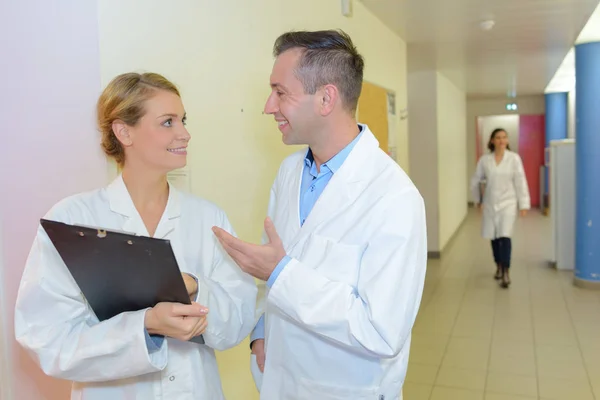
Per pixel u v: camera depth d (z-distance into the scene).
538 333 3.80
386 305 1.08
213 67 1.92
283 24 2.46
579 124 4.94
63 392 1.64
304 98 1.21
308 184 1.37
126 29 1.53
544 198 11.17
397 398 1.29
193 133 1.80
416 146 6.86
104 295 1.09
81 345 1.06
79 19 1.45
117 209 1.22
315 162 1.38
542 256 6.61
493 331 3.87
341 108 1.25
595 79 4.85
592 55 4.88
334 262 1.17
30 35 1.52
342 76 1.21
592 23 4.27
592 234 4.92
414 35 4.72
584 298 4.66
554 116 11.05
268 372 1.30
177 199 1.31
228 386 2.07
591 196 4.90
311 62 1.19
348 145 1.28
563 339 3.66
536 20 4.17
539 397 2.81
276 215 1.42
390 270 1.09
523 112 12.26
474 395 2.85
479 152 12.95
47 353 1.07
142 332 1.05
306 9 2.72
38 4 1.49
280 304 1.12
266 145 2.31
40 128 1.55
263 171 2.29
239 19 2.08
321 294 1.09
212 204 1.39
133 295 1.08
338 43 1.22
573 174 5.68
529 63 6.52
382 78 4.24
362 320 1.08
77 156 1.52
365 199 1.20
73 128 1.51
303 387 1.23
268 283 1.12
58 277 1.11
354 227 1.17
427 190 6.77
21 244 1.60
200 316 1.07
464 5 3.74
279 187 1.50
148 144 1.20
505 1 3.61
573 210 5.71
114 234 0.96
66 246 1.00
